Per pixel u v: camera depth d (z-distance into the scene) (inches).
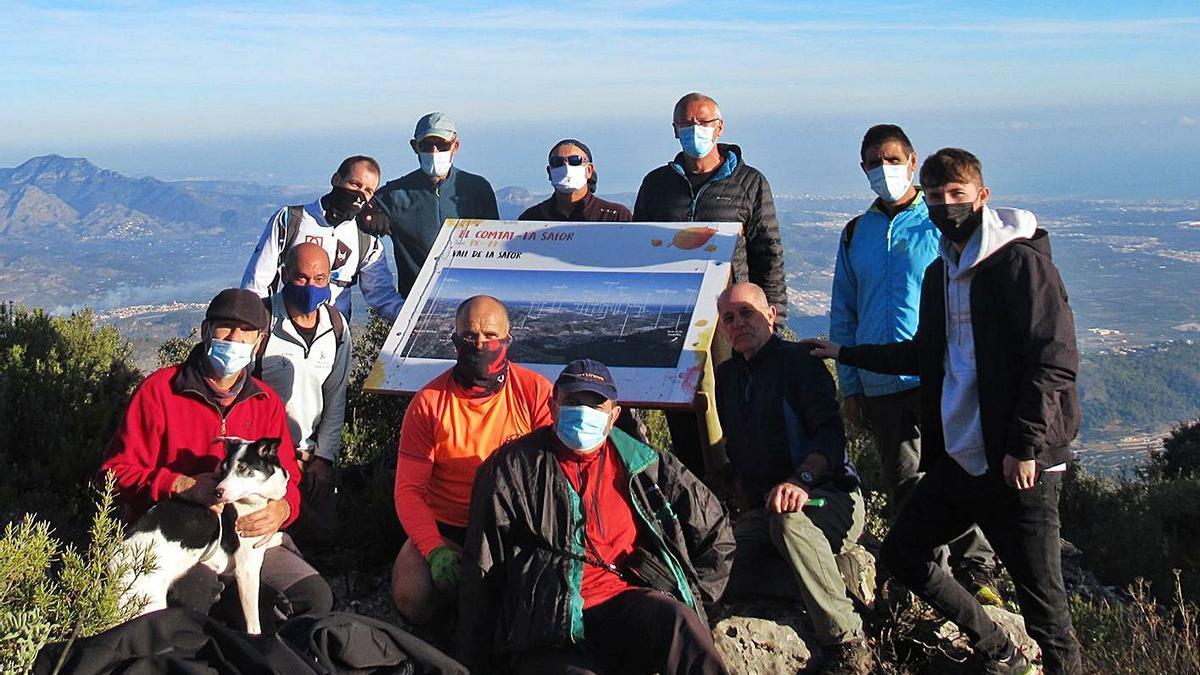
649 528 166.2
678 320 214.1
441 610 181.8
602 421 161.5
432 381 188.7
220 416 171.8
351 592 202.1
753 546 195.2
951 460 177.8
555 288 228.4
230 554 158.2
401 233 277.0
